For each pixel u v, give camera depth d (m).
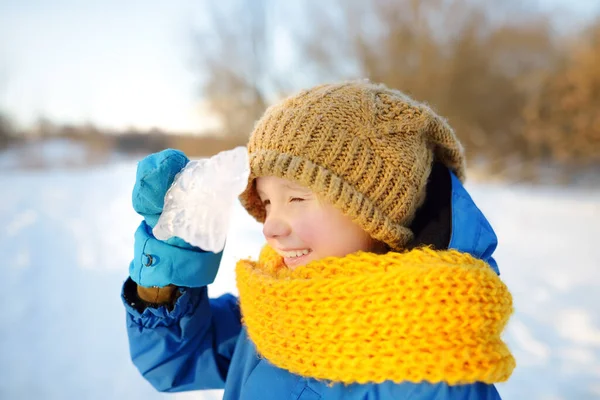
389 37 14.16
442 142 1.08
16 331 2.92
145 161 0.98
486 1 13.73
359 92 1.02
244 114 16.20
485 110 13.18
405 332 0.79
